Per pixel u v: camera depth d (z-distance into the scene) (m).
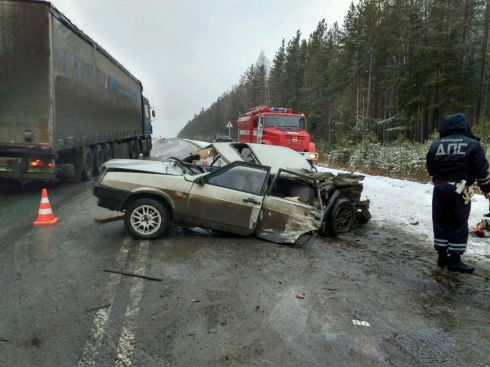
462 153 4.45
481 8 29.75
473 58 32.38
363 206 7.13
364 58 35.78
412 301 3.92
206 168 6.96
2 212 7.25
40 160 8.70
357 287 4.23
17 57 8.02
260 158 7.23
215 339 3.03
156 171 5.80
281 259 5.04
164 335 3.06
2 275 4.18
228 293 3.90
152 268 4.51
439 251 4.84
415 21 31.14
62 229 6.14
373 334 3.23
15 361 2.67
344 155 20.00
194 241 5.64
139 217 5.60
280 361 2.78
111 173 5.67
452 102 29.28
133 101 17.98
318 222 5.88
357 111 36.09
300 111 49.88
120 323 3.22
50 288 3.87
